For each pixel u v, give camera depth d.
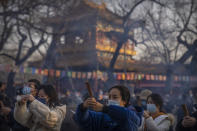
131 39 15.69
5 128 4.09
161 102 3.91
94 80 14.95
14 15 16.55
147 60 16.02
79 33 18.70
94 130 2.66
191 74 16.34
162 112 3.92
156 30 15.76
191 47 16.58
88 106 2.47
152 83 18.06
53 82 14.73
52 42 17.55
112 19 16.52
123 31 15.83
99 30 17.47
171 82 16.06
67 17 17.25
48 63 18.03
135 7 15.64
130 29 15.73
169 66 16.14
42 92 3.55
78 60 21.23
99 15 17.64
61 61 21.69
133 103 5.53
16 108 3.07
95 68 18.17
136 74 14.59
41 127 3.18
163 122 3.71
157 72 16.14
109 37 17.22
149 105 3.55
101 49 17.48
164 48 16.08
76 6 17.97
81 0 18.38
